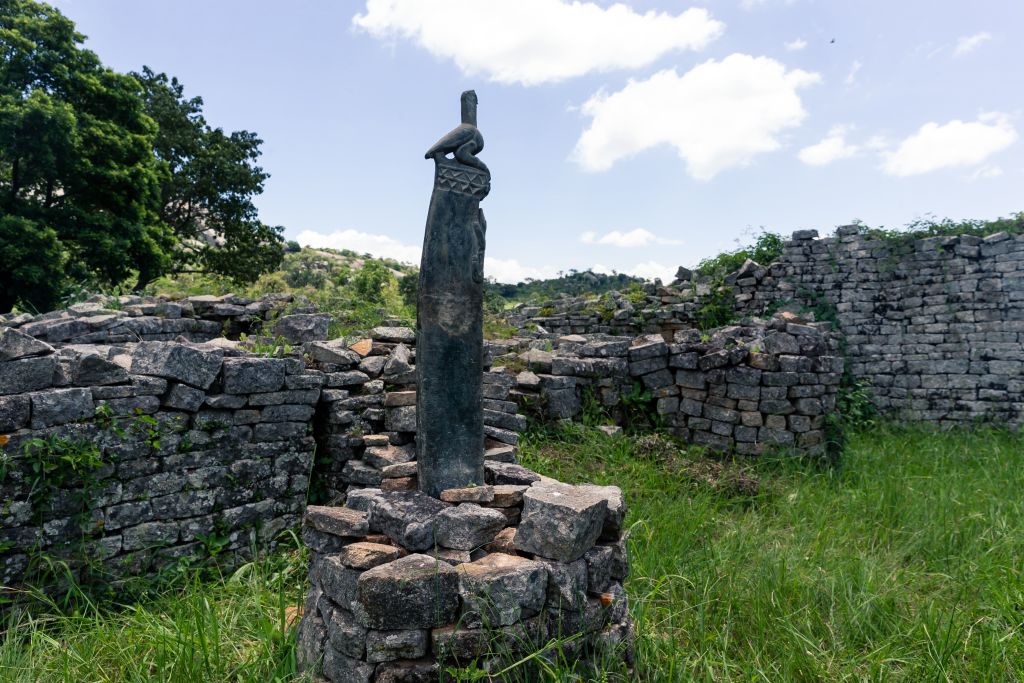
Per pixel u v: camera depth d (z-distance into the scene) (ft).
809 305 44.57
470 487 11.32
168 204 81.41
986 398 39.19
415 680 8.82
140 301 30.99
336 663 9.18
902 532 18.11
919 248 41.55
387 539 10.56
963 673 11.14
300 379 17.53
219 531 15.88
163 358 15.17
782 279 45.62
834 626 12.69
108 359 15.71
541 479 12.87
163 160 70.69
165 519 15.06
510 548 10.49
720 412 26.66
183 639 10.95
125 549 14.34
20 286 49.73
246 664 10.65
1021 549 16.29
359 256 225.97
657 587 12.79
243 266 85.05
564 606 9.74
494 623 9.05
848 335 43.39
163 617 12.89
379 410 19.17
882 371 42.39
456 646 8.94
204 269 85.71
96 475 13.99
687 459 24.38
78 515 13.64
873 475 24.75
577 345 29.32
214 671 10.62
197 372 15.55
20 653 11.10
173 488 15.20
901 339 41.98
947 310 40.55
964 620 12.57
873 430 37.73
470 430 11.97
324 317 27.32
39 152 50.78
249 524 16.40
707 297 47.29
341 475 18.48
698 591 13.82
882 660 11.12
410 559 9.48
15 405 12.95
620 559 11.02
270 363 16.84
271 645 11.07
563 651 9.62
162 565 14.85
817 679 11.14
